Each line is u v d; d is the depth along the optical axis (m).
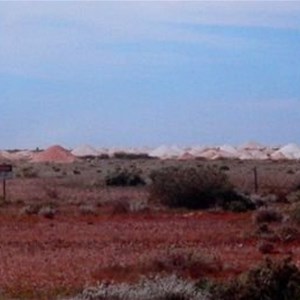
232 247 48.22
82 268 40.59
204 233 54.97
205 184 73.75
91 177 125.38
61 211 68.56
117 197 84.50
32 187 104.44
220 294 29.47
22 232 55.75
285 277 29.64
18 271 40.00
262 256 44.53
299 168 158.88
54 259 43.78
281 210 62.69
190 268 39.06
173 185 73.88
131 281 35.84
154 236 53.53
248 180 110.31
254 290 29.41
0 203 75.31
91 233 55.09
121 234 54.50
